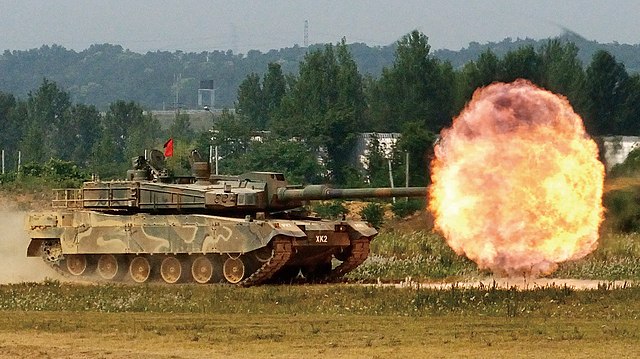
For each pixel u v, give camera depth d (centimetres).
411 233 8000
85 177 12444
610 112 12475
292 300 4506
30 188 11350
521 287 5053
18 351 3369
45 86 18988
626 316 3956
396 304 4294
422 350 3328
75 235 5841
